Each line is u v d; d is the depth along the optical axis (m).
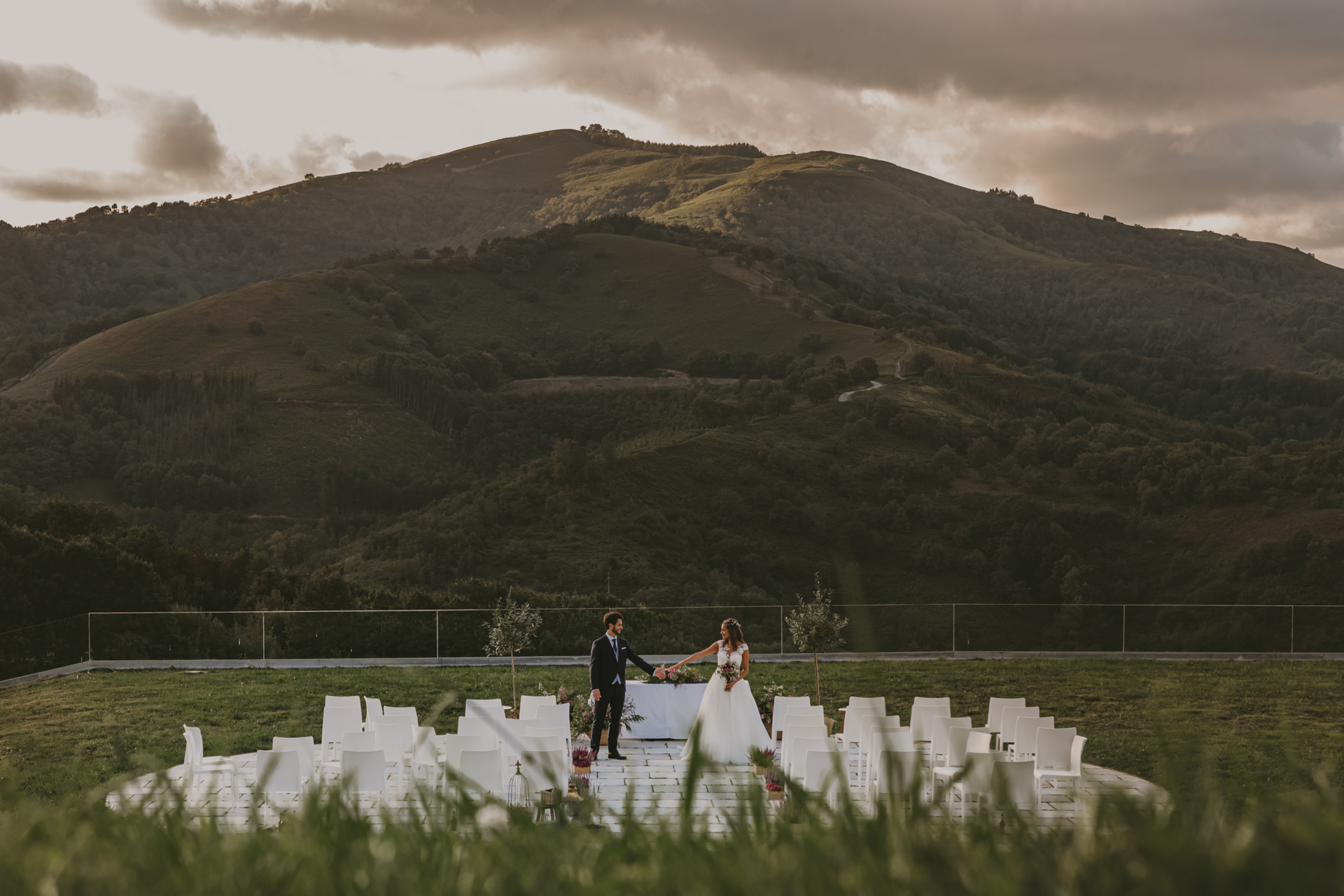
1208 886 0.65
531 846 0.97
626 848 0.95
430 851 0.96
